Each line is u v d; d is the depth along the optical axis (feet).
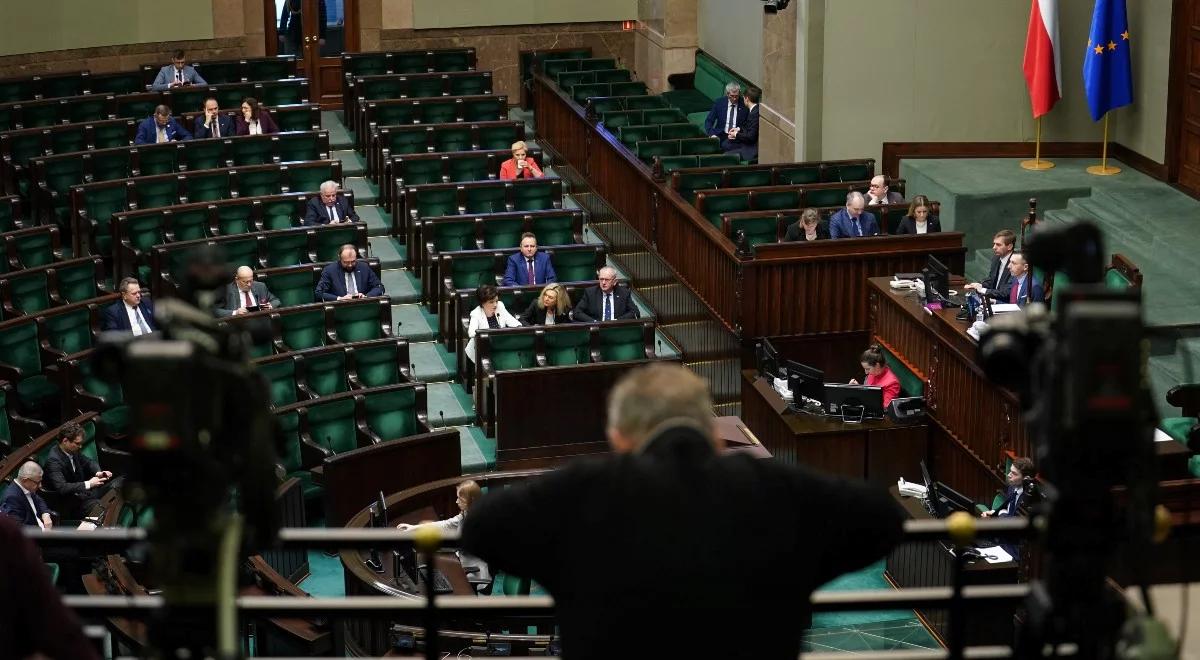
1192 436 33.55
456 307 45.14
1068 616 8.88
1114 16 49.34
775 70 58.44
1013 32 54.60
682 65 71.72
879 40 54.65
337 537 11.24
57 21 68.33
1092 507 8.61
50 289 44.73
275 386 40.68
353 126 64.75
